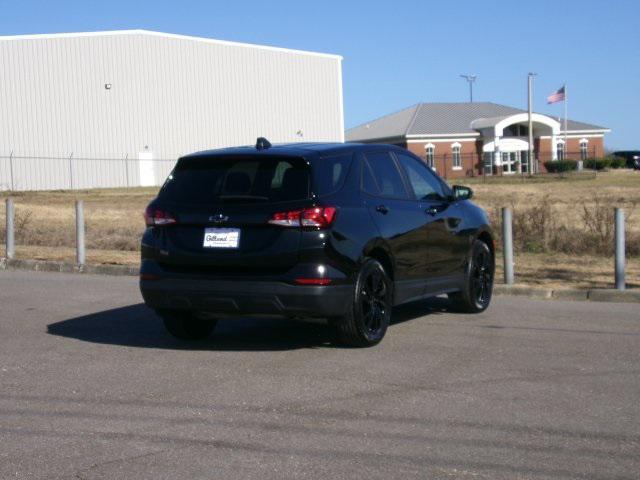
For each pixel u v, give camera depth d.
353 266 7.93
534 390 6.78
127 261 15.36
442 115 81.88
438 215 9.45
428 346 8.40
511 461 5.20
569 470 5.05
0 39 52.50
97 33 55.69
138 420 6.00
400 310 10.52
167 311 8.37
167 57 58.41
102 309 10.60
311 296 7.66
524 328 9.35
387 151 9.18
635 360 7.82
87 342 8.66
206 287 7.85
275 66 63.88
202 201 8.05
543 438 5.62
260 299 7.71
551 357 7.93
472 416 6.09
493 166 78.50
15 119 53.12
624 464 5.16
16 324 9.62
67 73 54.72
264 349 8.30
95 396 6.62
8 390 6.80
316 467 5.09
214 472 5.02
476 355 8.01
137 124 57.34
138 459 5.23
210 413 6.16
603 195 39.19
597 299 11.59
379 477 4.93
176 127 58.94
